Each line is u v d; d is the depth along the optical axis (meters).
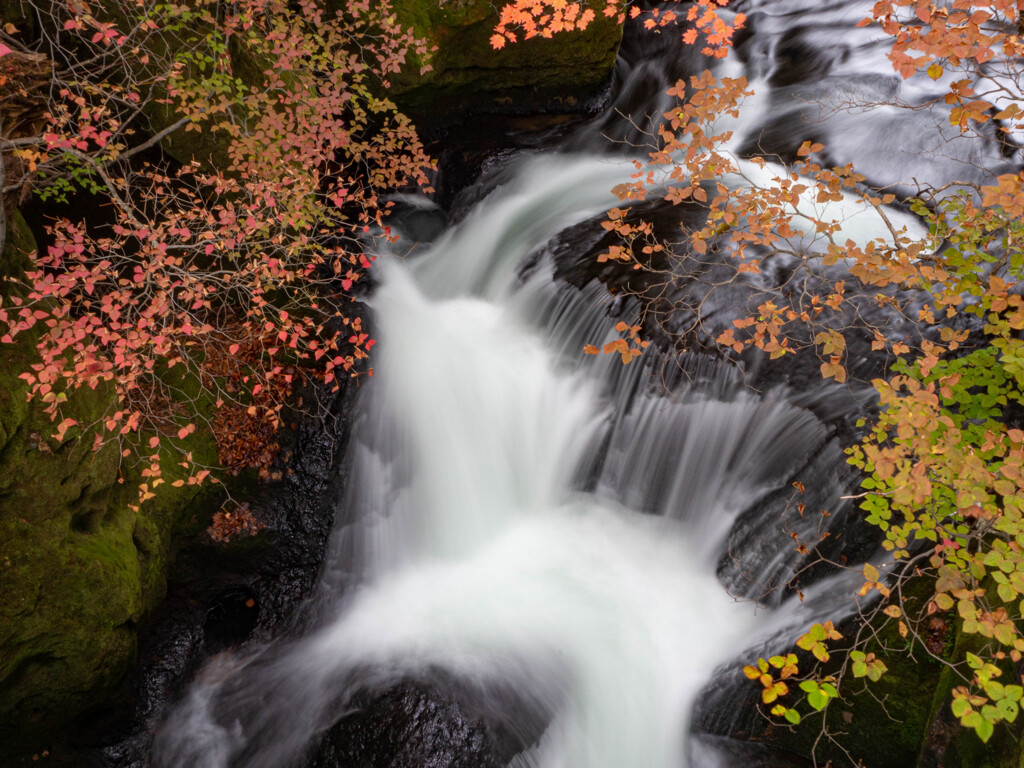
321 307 6.14
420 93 8.38
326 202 7.41
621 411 5.66
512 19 5.16
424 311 6.92
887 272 3.38
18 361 3.81
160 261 4.18
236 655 4.90
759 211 4.54
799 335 5.08
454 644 4.82
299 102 5.48
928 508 3.24
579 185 7.95
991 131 6.71
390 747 4.03
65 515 3.84
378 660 4.71
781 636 4.24
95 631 3.88
